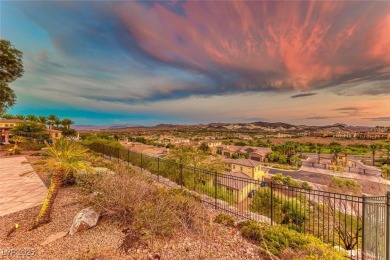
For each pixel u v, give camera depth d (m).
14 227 3.91
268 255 3.22
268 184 5.21
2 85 18.84
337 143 84.75
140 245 3.42
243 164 36.88
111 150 16.77
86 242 3.50
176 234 3.86
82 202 5.24
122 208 4.18
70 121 56.12
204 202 6.43
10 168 10.87
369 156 69.75
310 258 2.81
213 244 3.61
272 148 74.25
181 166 8.06
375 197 3.08
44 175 9.02
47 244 3.44
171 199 4.73
